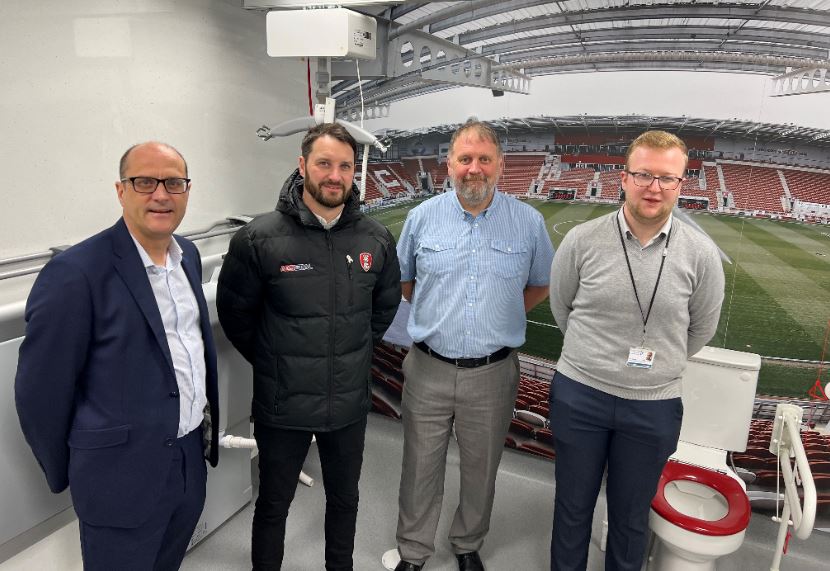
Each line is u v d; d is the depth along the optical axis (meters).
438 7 2.44
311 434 1.58
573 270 1.58
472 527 1.87
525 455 2.65
